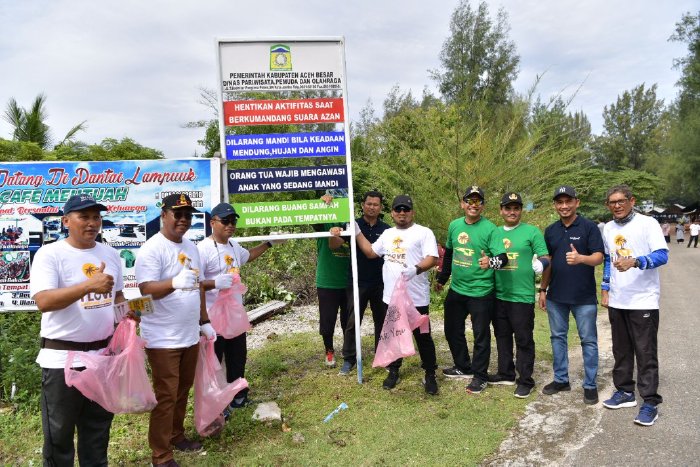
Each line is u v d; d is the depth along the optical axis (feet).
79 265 9.69
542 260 14.75
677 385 15.98
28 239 15.07
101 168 15.43
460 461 11.53
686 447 11.84
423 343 15.79
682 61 141.49
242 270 31.96
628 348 14.28
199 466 11.46
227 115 16.48
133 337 10.05
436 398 15.44
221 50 16.39
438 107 39.99
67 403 9.48
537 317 26.81
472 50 90.17
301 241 35.94
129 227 15.57
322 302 18.54
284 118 16.80
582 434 12.80
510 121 34.83
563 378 15.62
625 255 13.92
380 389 16.30
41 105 52.03
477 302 15.94
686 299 31.83
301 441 12.74
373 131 41.96
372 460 11.66
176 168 15.78
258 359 19.77
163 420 11.18
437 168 33.09
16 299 15.06
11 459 12.10
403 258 15.78
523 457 11.71
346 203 16.99
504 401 15.10
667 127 203.00
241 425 13.58
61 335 9.41
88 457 10.12
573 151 33.81
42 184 15.15
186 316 11.46
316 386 16.79
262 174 16.67
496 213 32.50
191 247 12.14
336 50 16.92
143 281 11.00
